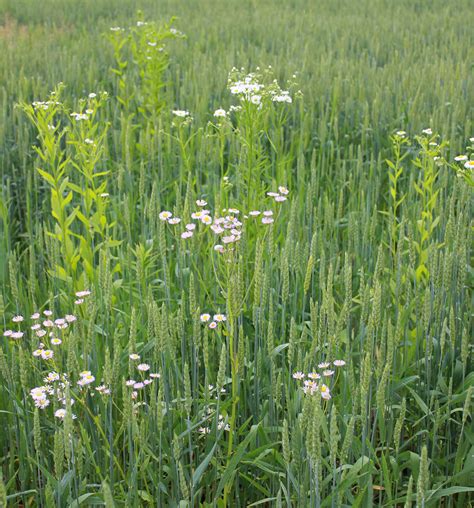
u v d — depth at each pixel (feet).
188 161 21.74
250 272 16.38
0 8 75.51
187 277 15.65
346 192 24.29
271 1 79.10
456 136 25.80
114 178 24.17
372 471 11.22
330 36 51.06
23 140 24.53
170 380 12.60
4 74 36.65
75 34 56.85
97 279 16.08
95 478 11.82
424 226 16.61
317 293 16.79
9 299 17.26
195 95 29.84
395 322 15.02
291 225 14.48
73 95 32.27
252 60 38.93
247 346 13.25
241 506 12.38
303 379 11.66
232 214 16.21
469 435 11.87
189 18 63.82
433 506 11.81
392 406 12.63
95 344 13.17
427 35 53.67
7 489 11.85
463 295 13.97
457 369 13.60
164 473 12.04
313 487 9.96
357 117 28.32
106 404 11.77
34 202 24.94
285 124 28.48
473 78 32.24
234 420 12.14
